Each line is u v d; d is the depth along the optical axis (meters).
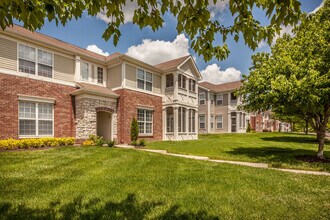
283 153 10.67
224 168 6.58
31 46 11.67
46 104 12.07
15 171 5.82
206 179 5.29
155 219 3.22
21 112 10.99
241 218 3.30
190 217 3.28
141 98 16.34
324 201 3.97
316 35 7.79
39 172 5.77
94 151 9.38
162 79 18.84
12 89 10.62
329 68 7.34
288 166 7.33
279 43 9.97
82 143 12.17
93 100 13.39
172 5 2.74
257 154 10.46
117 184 4.82
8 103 10.45
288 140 18.31
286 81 7.21
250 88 9.34
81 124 12.78
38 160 7.28
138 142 13.91
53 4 2.31
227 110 29.25
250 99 9.36
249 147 13.35
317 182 5.17
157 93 18.34
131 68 15.84
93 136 12.57
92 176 5.45
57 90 12.59
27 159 7.40
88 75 14.93
